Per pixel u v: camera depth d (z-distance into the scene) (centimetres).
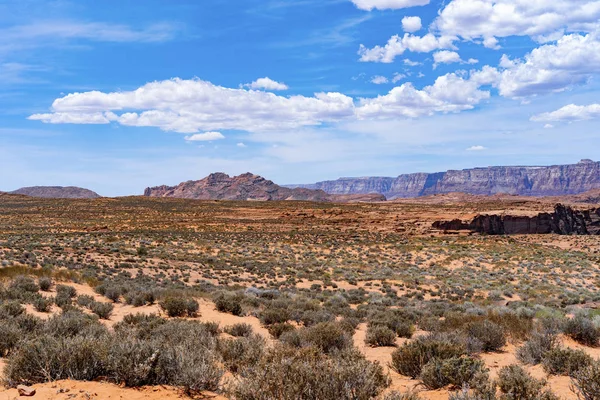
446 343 924
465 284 4225
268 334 1498
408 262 6100
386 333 1346
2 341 930
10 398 589
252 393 546
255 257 6022
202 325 1341
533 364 1016
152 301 2228
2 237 6562
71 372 694
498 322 1581
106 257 4934
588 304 2934
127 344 719
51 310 1745
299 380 545
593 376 684
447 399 700
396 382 842
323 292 3447
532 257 6594
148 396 636
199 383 686
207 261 5206
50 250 5053
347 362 600
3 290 1912
